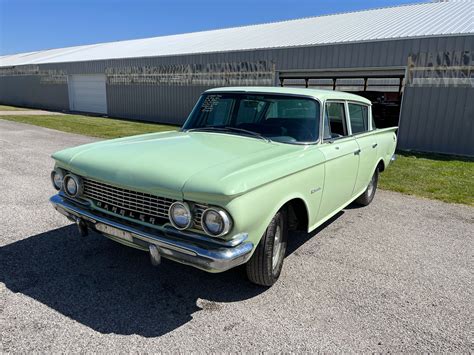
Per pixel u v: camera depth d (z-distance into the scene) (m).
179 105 19.56
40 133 13.65
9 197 5.63
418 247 4.45
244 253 2.73
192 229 2.76
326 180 3.88
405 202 6.45
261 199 2.86
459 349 2.63
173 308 2.99
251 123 4.14
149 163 3.00
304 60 14.51
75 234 4.34
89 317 2.82
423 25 13.61
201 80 18.33
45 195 5.80
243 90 4.42
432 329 2.85
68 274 3.45
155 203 2.86
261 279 3.22
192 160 3.06
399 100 19.55
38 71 29.58
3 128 14.93
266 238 3.06
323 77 15.50
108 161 3.16
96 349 2.47
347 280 3.56
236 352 2.50
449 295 3.36
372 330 2.80
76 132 14.23
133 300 3.08
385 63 12.59
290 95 4.11
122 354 2.43
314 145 3.85
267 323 2.84
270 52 15.48
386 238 4.71
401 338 2.72
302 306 3.08
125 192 3.01
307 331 2.76
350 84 22.23
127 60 21.91
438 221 5.46
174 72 19.45
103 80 24.52
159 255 2.84
